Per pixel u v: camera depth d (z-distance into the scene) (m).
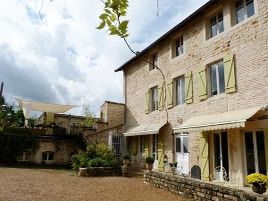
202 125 12.14
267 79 11.02
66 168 19.06
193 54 15.62
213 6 14.36
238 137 11.84
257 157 11.13
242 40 12.45
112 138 21.89
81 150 20.69
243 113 11.06
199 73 14.87
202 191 9.34
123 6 2.34
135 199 9.64
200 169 13.07
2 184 11.07
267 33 11.26
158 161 17.38
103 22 2.36
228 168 12.41
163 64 18.42
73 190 10.78
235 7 13.49
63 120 23.45
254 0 12.10
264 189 7.56
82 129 21.30
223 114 12.53
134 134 19.38
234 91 12.49
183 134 15.69
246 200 7.51
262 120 10.68
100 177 15.41
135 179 15.10
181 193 10.45
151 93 19.89
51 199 8.92
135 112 21.34
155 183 12.50
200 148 13.77
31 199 8.73
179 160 15.84
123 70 23.86
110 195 10.17
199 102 14.73
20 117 25.16
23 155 20.45
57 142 21.58
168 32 17.27
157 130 16.69
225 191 8.33
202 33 15.06
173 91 17.22
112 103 22.62
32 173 15.12
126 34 2.36
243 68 12.25
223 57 13.37
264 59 11.25
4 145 19.72
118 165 17.27
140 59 21.41
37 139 20.84
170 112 17.09
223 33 13.59
